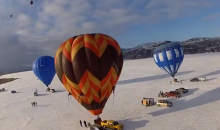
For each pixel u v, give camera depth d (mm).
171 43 34781
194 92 27516
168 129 17375
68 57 17344
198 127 17141
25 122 23094
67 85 18500
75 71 17047
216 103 22281
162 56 34250
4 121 24234
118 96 30172
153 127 18062
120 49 18922
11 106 31391
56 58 18578
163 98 26594
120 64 18500
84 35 18203
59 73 18453
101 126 18172
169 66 34156
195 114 19938
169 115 20453
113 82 18203
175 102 24375
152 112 21844
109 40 18031
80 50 17016
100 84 17266
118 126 17766
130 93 31359
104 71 17047
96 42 17344
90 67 16781
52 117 23906
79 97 18141
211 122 17797
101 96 17781
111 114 22531
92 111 18500
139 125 18812
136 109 23375
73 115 23828
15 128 21578
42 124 21875
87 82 17125
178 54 33281
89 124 19734
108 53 17281
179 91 27812
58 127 20531
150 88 33312
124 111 23109
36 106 29812
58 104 29688
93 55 16797
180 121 18688
